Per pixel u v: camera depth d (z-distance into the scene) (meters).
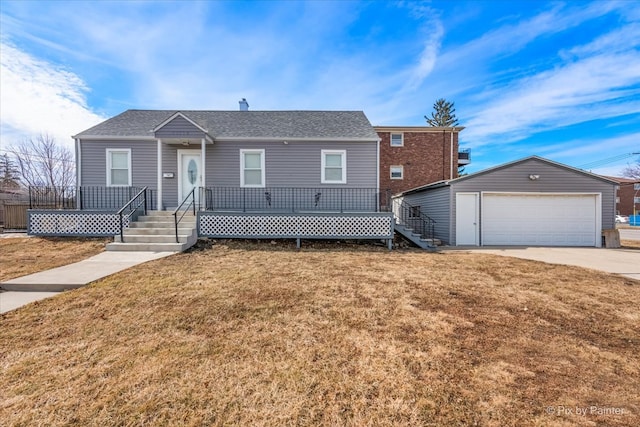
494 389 2.24
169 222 8.57
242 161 10.52
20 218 10.15
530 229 10.91
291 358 2.65
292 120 11.97
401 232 9.76
